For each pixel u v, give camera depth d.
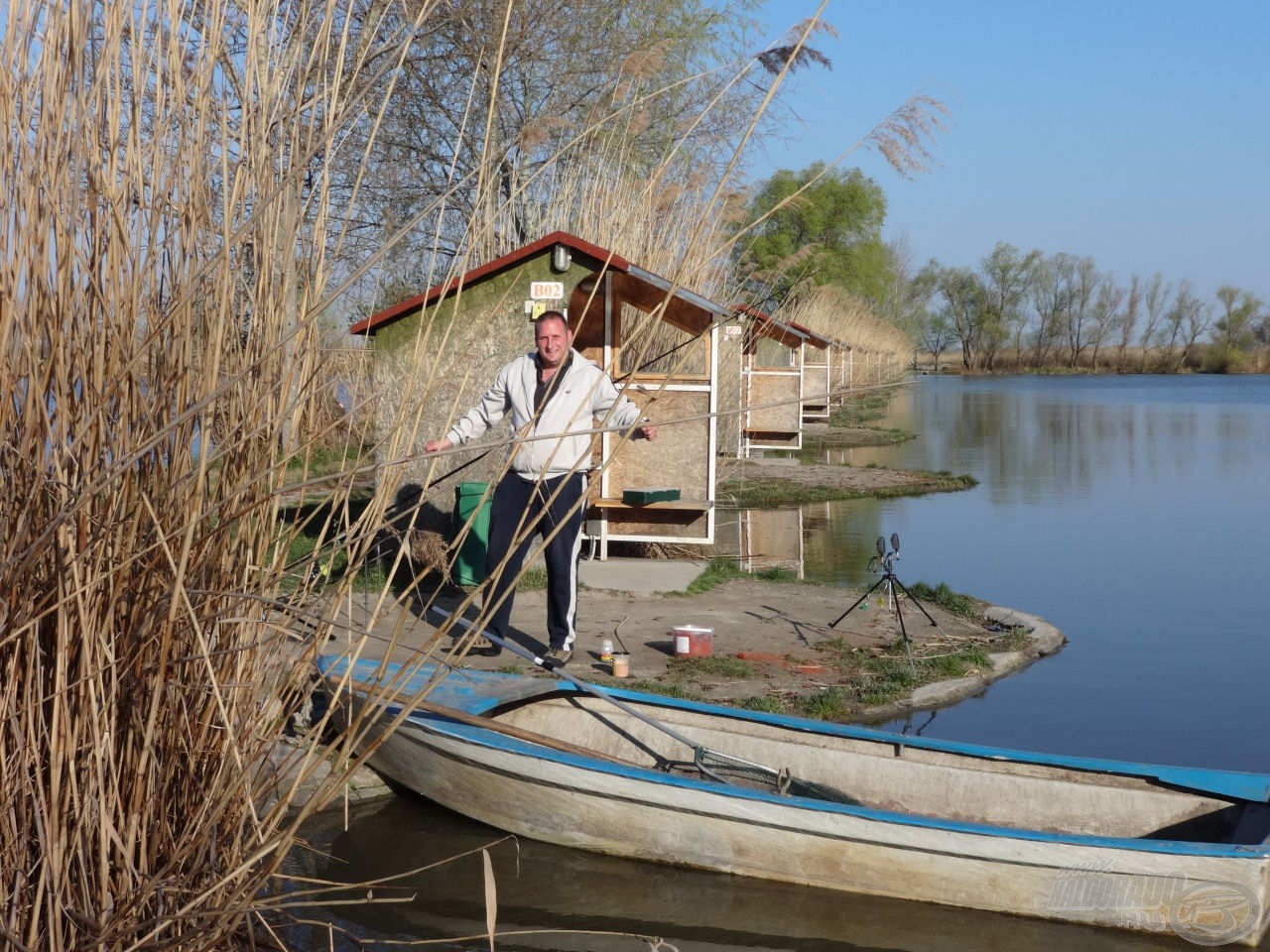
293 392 3.27
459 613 3.38
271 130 3.25
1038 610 11.08
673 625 9.59
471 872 5.38
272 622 3.23
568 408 7.47
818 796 5.79
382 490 3.32
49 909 2.93
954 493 20.09
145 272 3.02
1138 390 68.62
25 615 2.85
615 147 11.47
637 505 11.72
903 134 2.97
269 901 3.37
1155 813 5.46
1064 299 111.50
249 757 3.21
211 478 3.24
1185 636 10.12
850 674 8.47
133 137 3.04
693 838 5.33
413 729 5.73
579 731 6.41
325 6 3.28
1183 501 19.09
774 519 16.92
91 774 2.96
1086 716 7.88
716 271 8.24
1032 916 4.96
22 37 2.85
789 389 27.47
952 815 5.74
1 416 2.82
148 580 3.08
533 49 15.97
